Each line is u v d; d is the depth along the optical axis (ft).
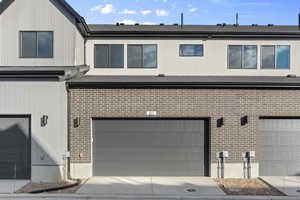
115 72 56.85
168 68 57.00
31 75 41.06
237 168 44.37
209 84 43.93
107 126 45.19
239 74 57.06
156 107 44.32
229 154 44.37
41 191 36.24
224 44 57.16
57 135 41.16
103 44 57.00
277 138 45.52
